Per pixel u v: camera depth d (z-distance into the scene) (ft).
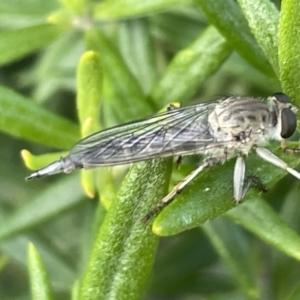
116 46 0.27
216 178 0.21
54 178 0.30
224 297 0.28
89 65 0.23
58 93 0.30
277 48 0.22
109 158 0.23
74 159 0.23
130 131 0.23
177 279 0.28
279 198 0.27
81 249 0.27
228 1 0.23
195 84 0.25
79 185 0.26
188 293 0.28
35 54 0.30
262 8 0.22
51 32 0.26
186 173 0.23
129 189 0.21
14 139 0.30
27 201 0.27
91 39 0.26
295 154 0.22
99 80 0.23
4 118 0.24
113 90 0.25
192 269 0.28
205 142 0.23
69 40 0.29
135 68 0.27
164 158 0.21
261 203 0.23
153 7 0.25
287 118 0.23
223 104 0.24
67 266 0.28
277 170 0.22
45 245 0.28
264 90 0.28
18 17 0.28
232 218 0.23
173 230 0.21
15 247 0.28
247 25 0.23
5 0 0.28
